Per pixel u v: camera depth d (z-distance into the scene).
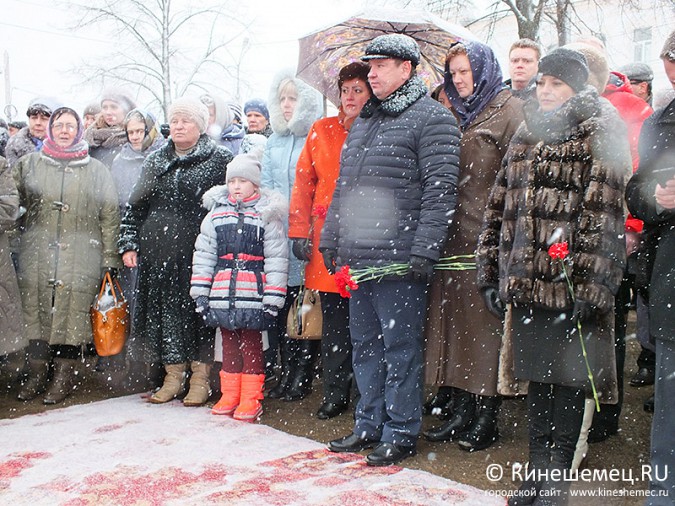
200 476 3.14
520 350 2.84
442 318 3.52
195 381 4.40
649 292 2.67
